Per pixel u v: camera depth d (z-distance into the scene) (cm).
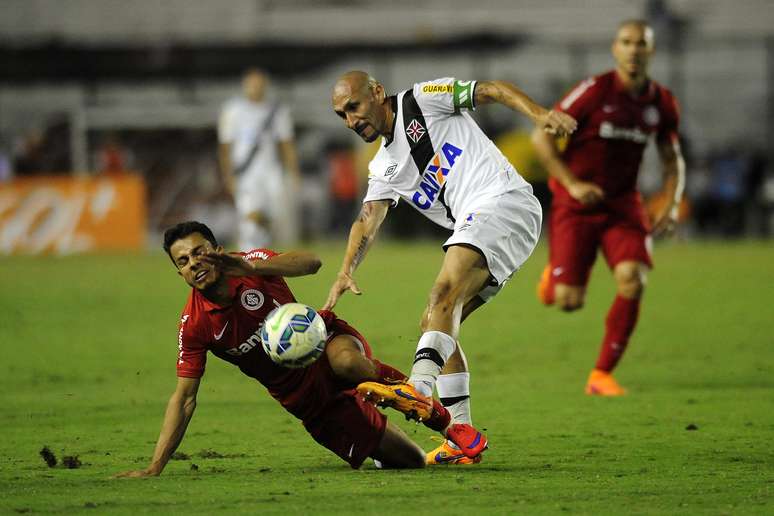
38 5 12688
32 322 5000
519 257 2277
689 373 3575
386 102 2297
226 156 6506
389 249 9112
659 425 2653
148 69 11756
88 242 8969
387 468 2134
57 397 3206
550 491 1855
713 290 5950
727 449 2314
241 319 2017
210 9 12612
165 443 2058
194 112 10338
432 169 2300
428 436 2642
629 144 3334
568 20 11975
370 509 1705
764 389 3225
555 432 2580
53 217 8906
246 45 11681
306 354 1948
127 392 3294
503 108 9400
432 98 2272
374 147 9469
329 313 2145
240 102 6512
